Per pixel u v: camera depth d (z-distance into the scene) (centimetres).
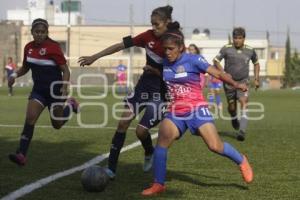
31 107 862
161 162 687
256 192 700
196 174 820
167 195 682
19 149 859
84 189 700
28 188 705
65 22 9688
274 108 2452
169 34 672
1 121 1672
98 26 8206
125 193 690
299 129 1498
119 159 953
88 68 4922
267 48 9681
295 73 8412
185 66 673
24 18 9781
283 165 905
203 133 680
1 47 7812
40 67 856
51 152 1026
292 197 674
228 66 1277
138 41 786
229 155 697
